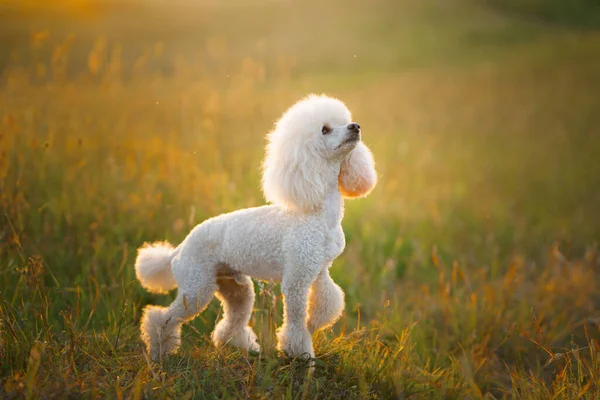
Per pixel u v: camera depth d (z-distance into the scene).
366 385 3.56
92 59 6.80
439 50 29.09
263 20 32.12
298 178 3.52
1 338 3.56
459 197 9.45
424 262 6.73
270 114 12.55
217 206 6.47
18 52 8.34
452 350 4.95
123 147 7.46
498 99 19.17
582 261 7.11
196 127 9.13
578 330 5.47
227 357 3.71
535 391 3.82
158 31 26.88
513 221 8.39
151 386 3.29
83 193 6.31
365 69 25.38
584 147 13.34
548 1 40.06
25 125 6.98
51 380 3.27
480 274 6.14
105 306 4.70
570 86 20.80
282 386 3.45
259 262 3.65
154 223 5.99
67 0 27.69
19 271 4.46
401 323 5.03
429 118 16.09
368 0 38.28
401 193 9.16
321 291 3.81
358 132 3.53
